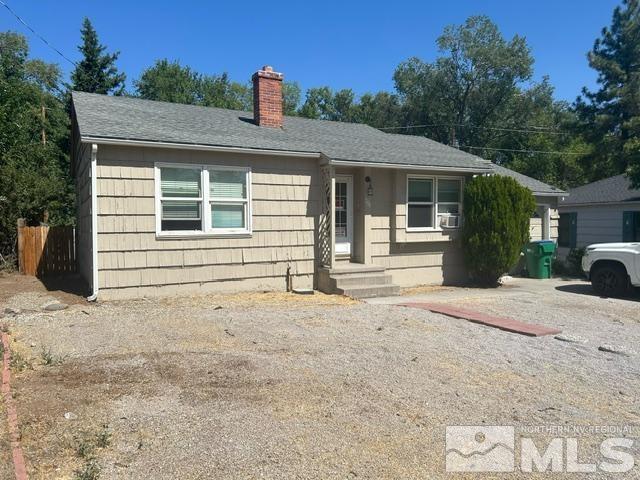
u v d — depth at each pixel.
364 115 49.78
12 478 3.25
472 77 41.59
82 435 3.87
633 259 11.13
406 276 12.96
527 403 4.81
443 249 13.48
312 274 11.75
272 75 13.01
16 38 35.66
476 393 5.04
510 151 40.31
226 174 10.68
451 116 43.22
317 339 6.97
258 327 7.60
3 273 13.90
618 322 8.65
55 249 14.20
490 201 12.81
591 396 5.04
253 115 13.49
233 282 10.80
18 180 15.43
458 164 13.20
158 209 9.95
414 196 13.01
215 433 3.97
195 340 6.76
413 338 7.18
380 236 12.59
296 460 3.58
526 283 14.03
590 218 20.69
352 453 3.71
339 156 11.38
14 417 4.11
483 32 41.28
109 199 9.50
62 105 30.36
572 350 6.73
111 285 9.62
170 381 5.12
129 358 5.88
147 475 3.34
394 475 3.43
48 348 6.31
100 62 30.11
